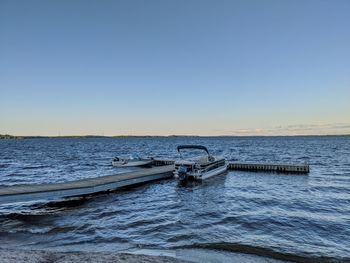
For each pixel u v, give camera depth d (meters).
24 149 86.06
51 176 29.62
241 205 17.05
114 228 12.71
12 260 8.62
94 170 35.12
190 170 25.00
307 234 11.86
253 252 9.94
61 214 15.34
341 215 14.72
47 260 8.65
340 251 10.12
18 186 17.98
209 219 14.09
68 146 109.50
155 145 119.88
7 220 14.22
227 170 32.47
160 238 11.38
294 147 90.81
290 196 19.58
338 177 28.38
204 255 9.62
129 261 8.60
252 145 107.50
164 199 19.05
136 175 24.30
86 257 8.91
